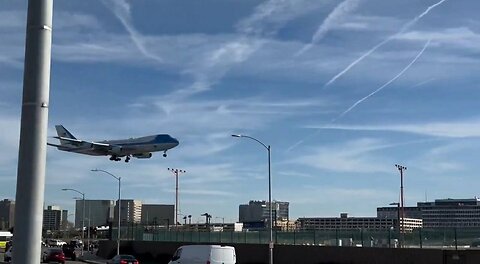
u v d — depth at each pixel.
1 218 184.88
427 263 36.69
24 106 5.93
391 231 44.28
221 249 33.38
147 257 68.69
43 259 58.44
